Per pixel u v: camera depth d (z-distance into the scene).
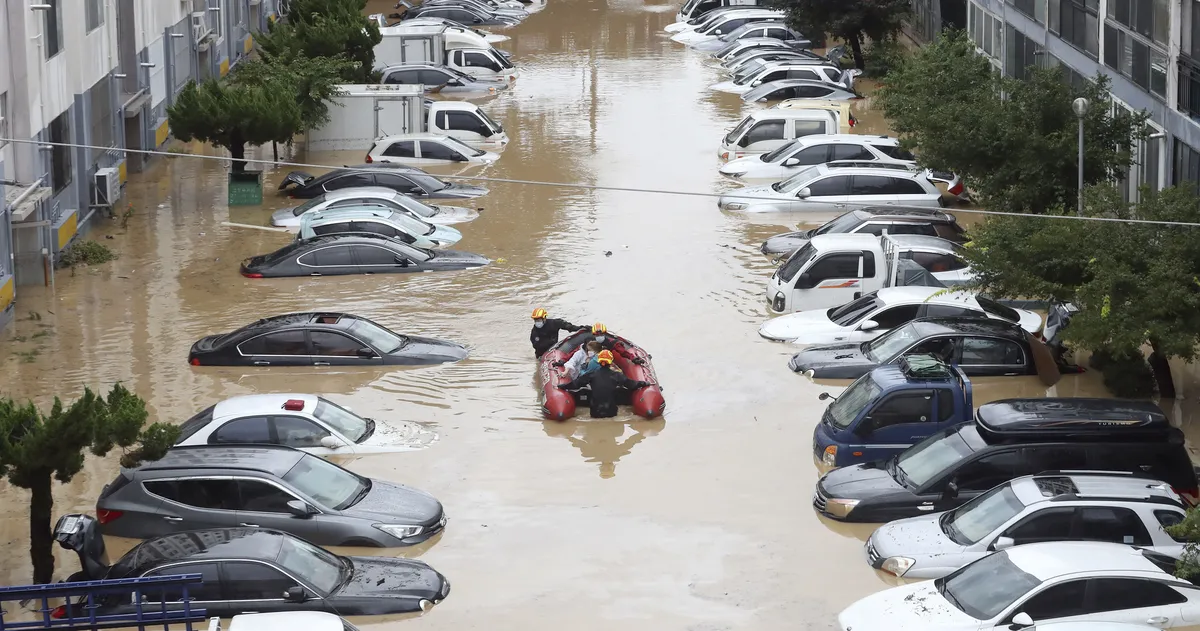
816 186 35.34
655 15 71.81
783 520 19.08
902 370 21.14
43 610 14.20
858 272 27.44
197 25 48.66
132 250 33.03
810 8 54.59
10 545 18.64
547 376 23.58
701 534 18.70
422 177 37.56
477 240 33.47
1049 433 18.52
